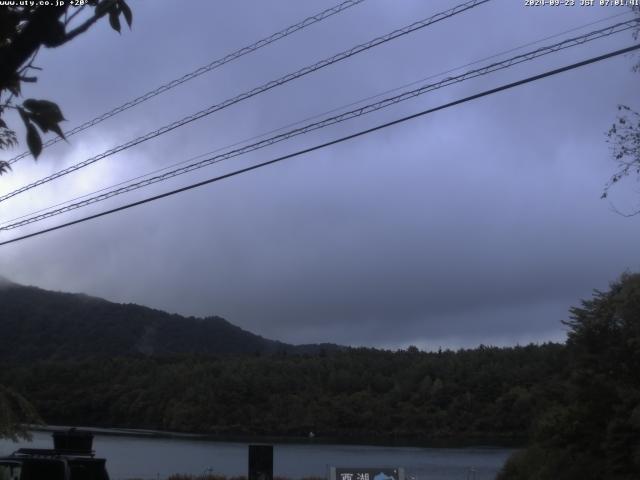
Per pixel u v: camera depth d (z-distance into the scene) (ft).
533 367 378.94
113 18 9.93
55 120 9.07
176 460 196.95
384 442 343.67
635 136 40.88
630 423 90.02
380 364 449.48
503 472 123.13
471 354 432.25
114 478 133.59
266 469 64.90
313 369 421.18
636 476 87.30
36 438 158.71
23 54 8.51
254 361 447.83
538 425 108.27
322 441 342.03
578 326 105.81
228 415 370.53
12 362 329.31
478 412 375.86
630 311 99.81
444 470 178.50
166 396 365.20
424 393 397.60
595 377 100.63
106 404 331.77
